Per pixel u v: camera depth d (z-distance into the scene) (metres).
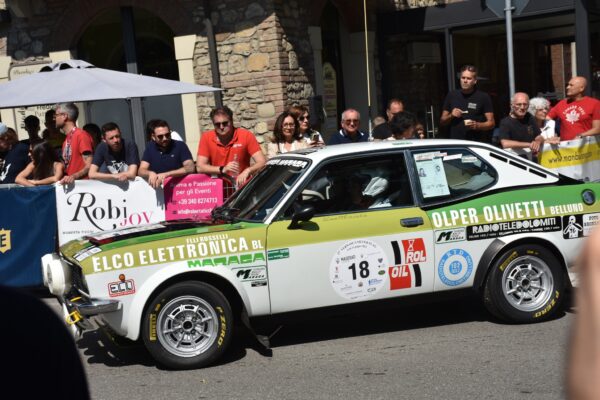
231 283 5.87
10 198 8.22
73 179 8.30
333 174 6.25
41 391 1.60
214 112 8.22
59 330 1.66
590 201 6.64
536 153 8.57
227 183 8.33
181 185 8.34
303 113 9.04
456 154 6.53
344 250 6.09
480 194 6.46
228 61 12.20
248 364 5.93
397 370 5.55
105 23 13.34
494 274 6.43
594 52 14.01
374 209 6.24
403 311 7.34
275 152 8.94
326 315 6.14
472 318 6.90
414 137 7.83
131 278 5.70
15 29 13.26
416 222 6.24
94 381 5.75
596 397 1.54
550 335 6.17
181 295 5.78
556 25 15.00
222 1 12.12
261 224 6.02
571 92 9.02
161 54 13.18
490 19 13.02
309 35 12.75
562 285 6.58
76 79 9.51
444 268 6.31
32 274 8.32
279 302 6.00
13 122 13.51
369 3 14.05
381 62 14.54
